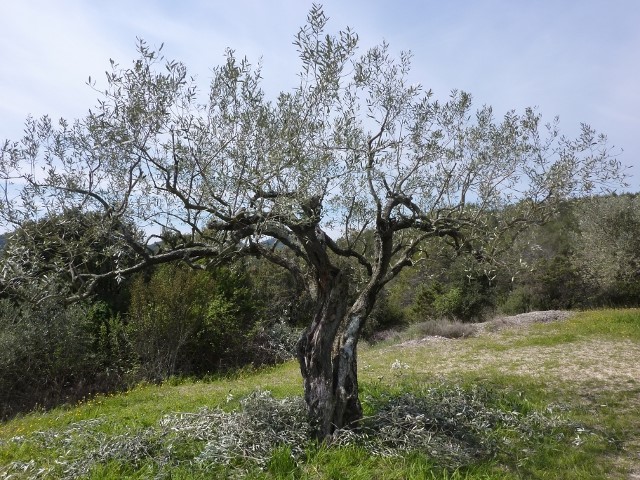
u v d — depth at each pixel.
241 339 17.62
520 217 6.40
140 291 16.17
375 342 22.22
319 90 5.21
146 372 15.32
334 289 6.01
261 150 4.96
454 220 6.43
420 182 6.89
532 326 18.20
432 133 6.73
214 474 5.21
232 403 8.56
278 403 6.33
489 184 6.73
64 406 12.09
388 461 5.45
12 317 13.45
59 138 5.19
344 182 5.71
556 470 5.59
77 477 5.32
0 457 6.33
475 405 7.22
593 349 13.01
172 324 15.87
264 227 4.96
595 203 19.47
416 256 7.66
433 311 25.23
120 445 5.90
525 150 6.65
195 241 5.54
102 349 15.48
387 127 6.47
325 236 6.07
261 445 5.56
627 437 6.60
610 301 22.62
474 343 15.61
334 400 5.98
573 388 9.01
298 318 20.86
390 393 8.18
